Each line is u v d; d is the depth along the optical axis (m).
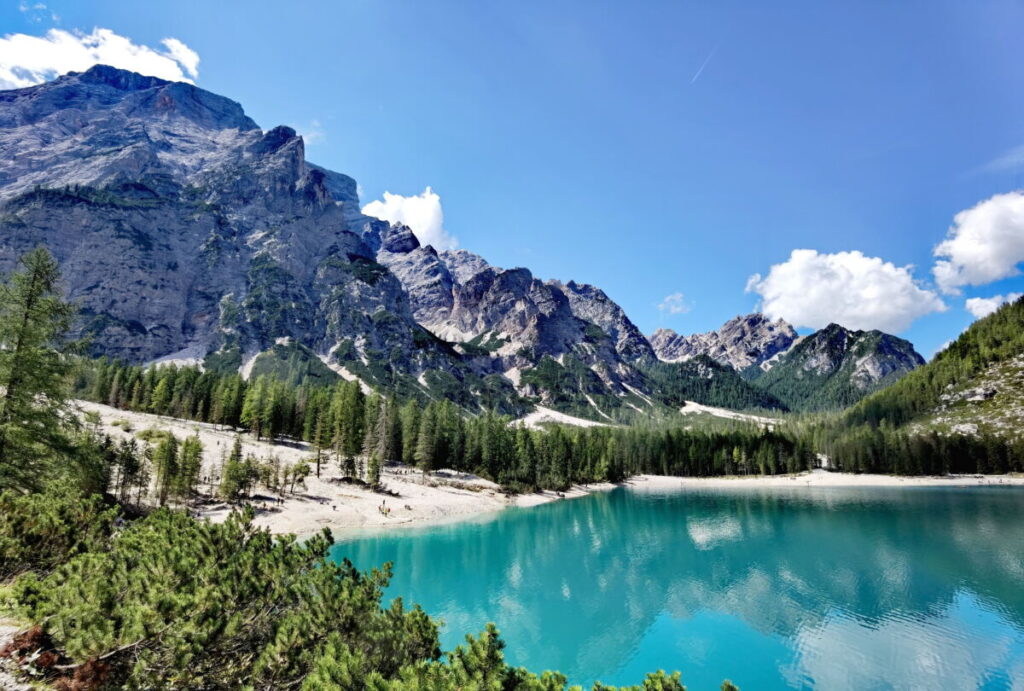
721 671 36.94
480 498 120.62
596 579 59.03
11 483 30.81
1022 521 91.88
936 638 41.69
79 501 26.95
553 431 181.50
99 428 101.44
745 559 67.56
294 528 76.88
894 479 177.50
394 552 69.69
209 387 159.75
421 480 125.56
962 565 62.69
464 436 150.00
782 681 35.44
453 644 40.72
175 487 75.12
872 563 64.19
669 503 129.25
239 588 17.28
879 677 35.75
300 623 16.53
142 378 161.62
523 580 58.59
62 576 16.75
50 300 33.06
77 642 12.83
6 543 20.84
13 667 12.82
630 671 36.94
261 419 136.38
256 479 91.12
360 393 158.88
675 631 43.88
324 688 13.34
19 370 31.31
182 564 17.30
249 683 15.69
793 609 48.66
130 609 13.98
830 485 174.75
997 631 42.81
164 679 14.07
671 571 62.25
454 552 71.00
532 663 38.34
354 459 119.62
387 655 17.33
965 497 129.62
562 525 94.31
